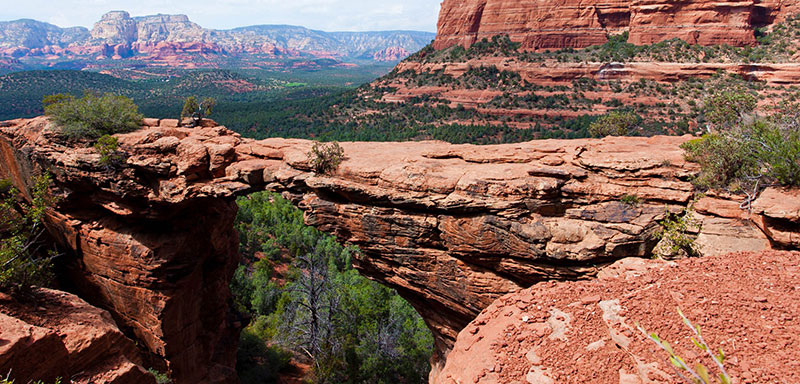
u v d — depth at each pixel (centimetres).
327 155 2175
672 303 960
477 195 1878
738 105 2156
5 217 2452
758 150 1612
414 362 3481
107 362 1783
